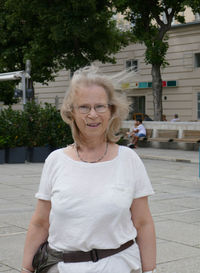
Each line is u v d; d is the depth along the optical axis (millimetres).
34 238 2451
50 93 39344
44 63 28812
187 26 31531
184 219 7199
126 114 2393
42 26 26062
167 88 33219
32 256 2451
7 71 30828
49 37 25250
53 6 25016
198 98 31797
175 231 6430
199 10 23875
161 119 26672
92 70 2346
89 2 24266
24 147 15836
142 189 2330
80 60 26578
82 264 2195
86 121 2273
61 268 2215
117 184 2240
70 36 25719
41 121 16016
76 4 24219
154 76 26578
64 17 24922
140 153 19266
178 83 32500
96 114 2268
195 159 16578
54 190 2271
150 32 26609
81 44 27250
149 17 26688
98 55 28141
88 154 2328
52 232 2270
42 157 16094
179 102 32656
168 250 5516
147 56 26000
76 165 2281
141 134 22484
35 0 24922
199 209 8023
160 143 22016
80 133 2357
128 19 27047
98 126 2285
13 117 15953
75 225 2191
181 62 32250
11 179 11773
